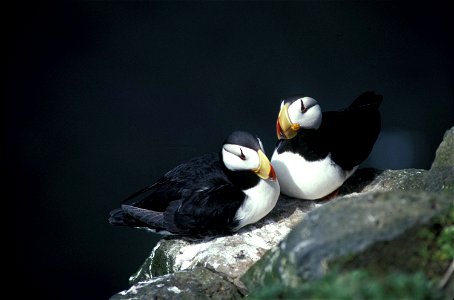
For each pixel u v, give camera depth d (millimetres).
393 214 5086
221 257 6812
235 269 6719
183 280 6555
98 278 13586
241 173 6820
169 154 15391
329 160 7207
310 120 7043
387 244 4984
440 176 6715
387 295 4469
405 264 4992
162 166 15234
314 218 5328
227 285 6543
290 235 5465
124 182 14914
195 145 15570
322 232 5160
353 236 5039
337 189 7578
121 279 13469
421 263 5000
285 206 7496
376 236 4992
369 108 7727
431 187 6773
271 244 6992
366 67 16719
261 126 15914
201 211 6852
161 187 7301
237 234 7105
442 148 6824
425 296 4500
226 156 6840
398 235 4992
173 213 6992
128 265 13562
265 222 7277
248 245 6945
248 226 7230
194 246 7188
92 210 14508
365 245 4977
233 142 6797
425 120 16094
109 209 14531
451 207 5102
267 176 6688
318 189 7297
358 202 5254
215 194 6891
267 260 5812
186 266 7051
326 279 4699
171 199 7152
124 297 6418
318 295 4520
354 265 4984
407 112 16219
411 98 16469
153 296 6387
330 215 5246
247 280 5922
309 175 7215
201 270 6684
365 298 4383
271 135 15734
